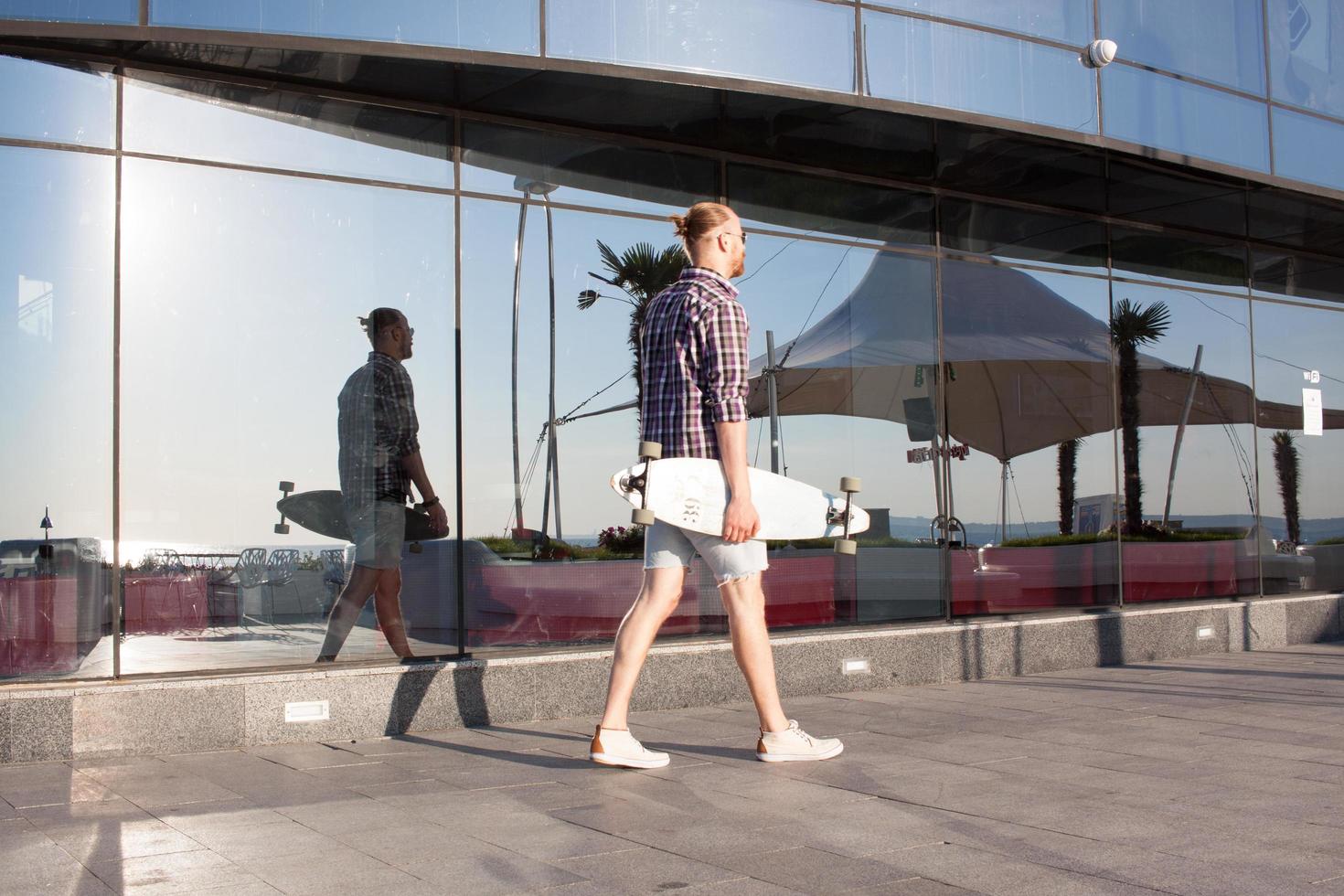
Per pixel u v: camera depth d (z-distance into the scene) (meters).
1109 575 9.74
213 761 5.57
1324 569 11.47
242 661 6.25
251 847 3.88
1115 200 9.52
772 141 7.83
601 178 7.55
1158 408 10.27
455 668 6.54
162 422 6.20
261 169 6.52
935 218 8.98
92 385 6.07
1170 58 8.57
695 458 5.17
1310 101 9.38
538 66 6.30
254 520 6.38
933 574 8.68
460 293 7.05
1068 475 9.59
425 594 6.77
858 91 7.13
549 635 7.12
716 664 7.34
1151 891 3.30
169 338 6.25
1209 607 10.12
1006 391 9.26
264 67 6.33
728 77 6.73
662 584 5.25
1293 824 4.07
